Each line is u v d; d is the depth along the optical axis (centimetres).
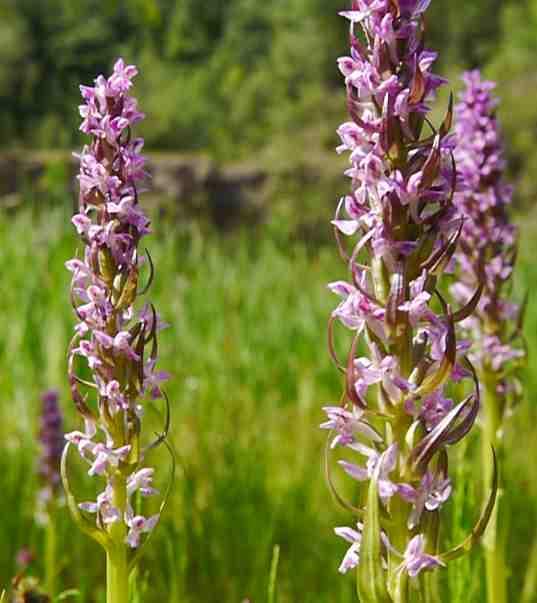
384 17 34
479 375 56
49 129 634
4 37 759
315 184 403
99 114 38
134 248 38
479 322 57
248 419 111
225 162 438
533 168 412
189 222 224
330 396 129
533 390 117
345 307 34
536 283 146
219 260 180
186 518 78
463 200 56
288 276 182
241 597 76
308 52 915
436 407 34
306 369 132
